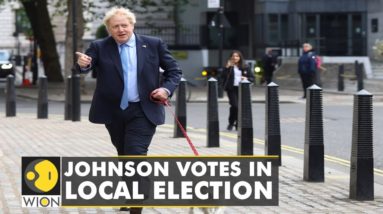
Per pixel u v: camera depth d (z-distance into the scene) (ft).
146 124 23.67
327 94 103.14
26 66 160.45
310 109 32.19
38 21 128.26
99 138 50.08
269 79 122.11
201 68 137.90
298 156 41.70
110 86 23.54
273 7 144.36
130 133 23.65
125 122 23.79
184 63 137.90
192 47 137.90
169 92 23.62
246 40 148.97
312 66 93.20
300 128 58.75
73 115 64.34
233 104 56.85
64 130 56.08
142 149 23.63
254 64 132.16
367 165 27.91
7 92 69.51
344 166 37.91
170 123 63.82
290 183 31.83
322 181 32.24
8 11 217.56
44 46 129.29
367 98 27.86
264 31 144.05
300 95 102.17
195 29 140.15
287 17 145.18
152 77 23.70
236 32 147.43
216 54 141.38
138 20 144.46
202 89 119.55
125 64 23.65
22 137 50.70
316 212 25.58
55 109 81.35
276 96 36.37
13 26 218.59
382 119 65.82
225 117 69.67
